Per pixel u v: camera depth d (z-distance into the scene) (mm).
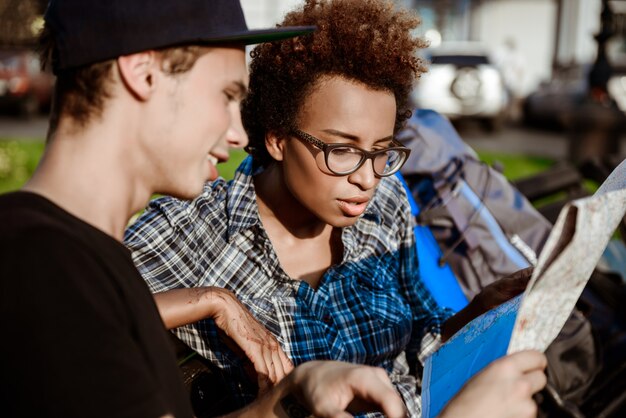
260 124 1856
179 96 1125
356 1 1797
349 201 1769
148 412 960
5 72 14344
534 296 1122
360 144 1733
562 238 1092
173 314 1635
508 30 21031
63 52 1100
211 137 1163
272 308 1837
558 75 16172
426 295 2162
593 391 2680
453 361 1346
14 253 952
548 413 2430
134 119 1119
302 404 1192
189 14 1107
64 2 1104
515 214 2945
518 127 16391
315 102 1726
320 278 1967
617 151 8969
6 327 926
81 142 1107
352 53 1696
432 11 20828
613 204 1125
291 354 1812
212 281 1834
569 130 9195
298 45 1734
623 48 17969
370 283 1972
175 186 1159
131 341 1003
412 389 1982
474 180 2891
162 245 1785
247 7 17203
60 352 927
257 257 1858
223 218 1860
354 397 1167
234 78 1180
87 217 1098
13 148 8477
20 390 917
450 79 14641
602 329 2916
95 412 933
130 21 1082
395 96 1864
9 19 7941
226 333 1675
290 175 1802
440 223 2729
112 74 1103
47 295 940
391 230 2082
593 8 20438
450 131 3021
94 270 1003
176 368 1128
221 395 1862
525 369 1100
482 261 2717
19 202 1022
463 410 1063
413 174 2822
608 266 3305
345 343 1872
